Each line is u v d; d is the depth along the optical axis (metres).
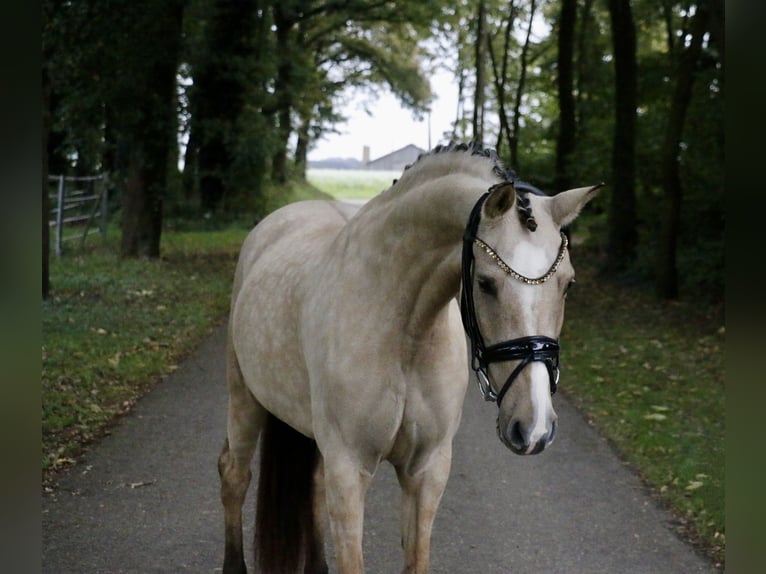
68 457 5.31
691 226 13.88
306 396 3.23
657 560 4.19
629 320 11.30
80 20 10.34
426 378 2.88
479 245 2.48
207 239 19.00
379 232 2.93
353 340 2.87
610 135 16.98
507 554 4.24
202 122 18.75
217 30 18.56
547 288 2.39
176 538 4.27
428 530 2.96
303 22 29.22
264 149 19.41
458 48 28.83
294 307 3.27
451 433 2.98
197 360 8.12
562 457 5.84
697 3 11.55
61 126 14.16
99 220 18.75
